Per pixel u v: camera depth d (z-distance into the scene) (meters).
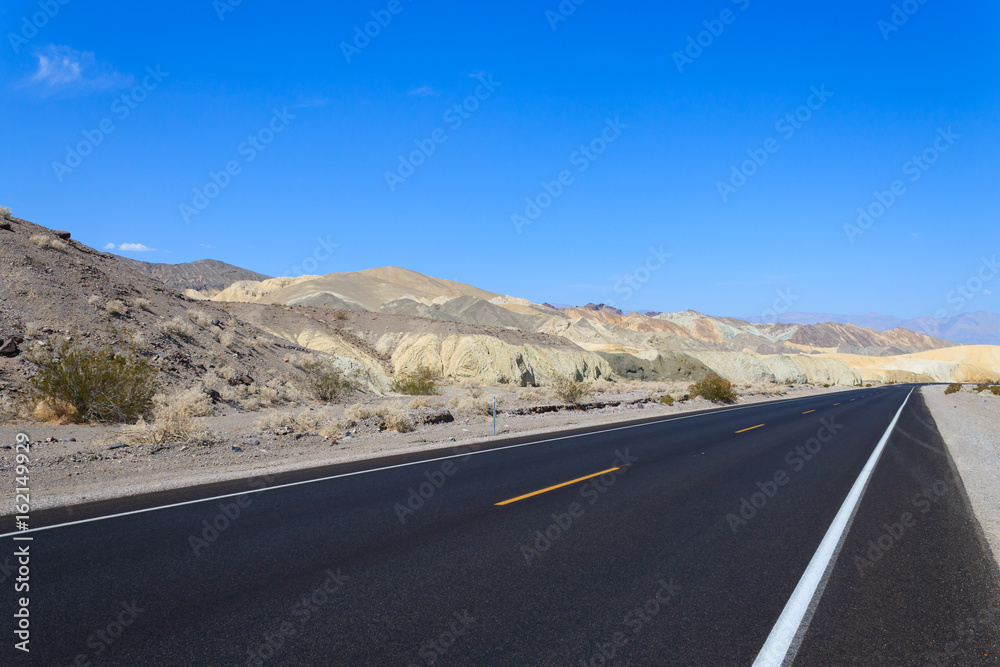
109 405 16.72
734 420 23.92
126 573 5.48
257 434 15.31
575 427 20.48
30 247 26.81
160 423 13.92
